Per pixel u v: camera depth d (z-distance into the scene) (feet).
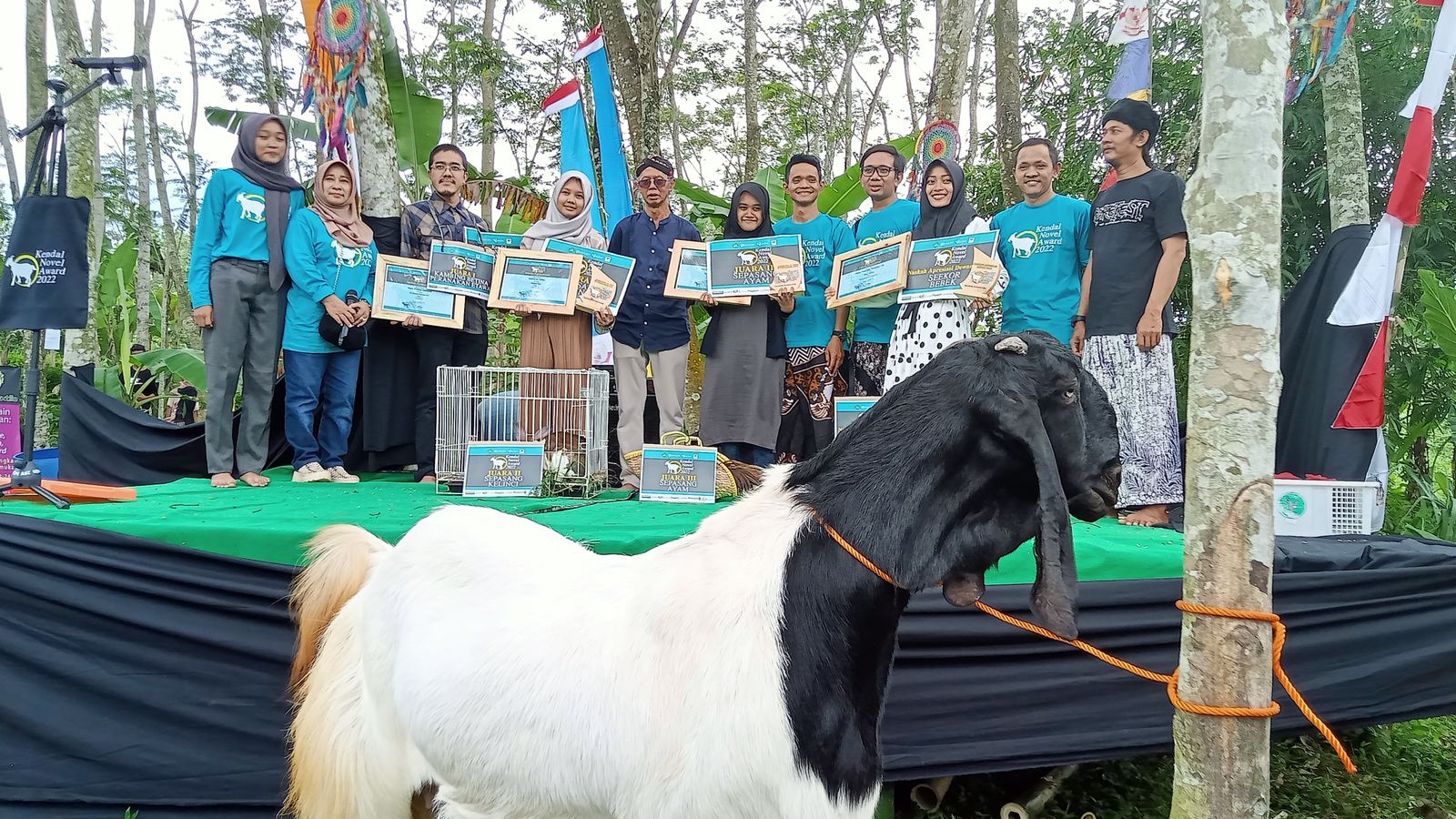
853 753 5.96
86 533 11.19
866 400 15.70
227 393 16.49
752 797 5.75
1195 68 26.30
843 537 6.22
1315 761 14.97
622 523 11.77
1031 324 16.49
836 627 6.09
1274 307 8.11
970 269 15.55
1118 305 15.44
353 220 17.67
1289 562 12.25
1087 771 14.11
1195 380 8.36
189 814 10.94
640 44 33.55
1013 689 11.47
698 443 17.92
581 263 16.74
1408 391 24.81
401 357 18.93
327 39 20.36
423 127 29.84
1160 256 15.28
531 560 7.23
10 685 11.11
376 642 7.36
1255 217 8.10
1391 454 25.81
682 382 17.83
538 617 6.68
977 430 6.15
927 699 11.30
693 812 5.81
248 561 10.98
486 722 6.43
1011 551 6.32
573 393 16.67
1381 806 13.69
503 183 32.99
